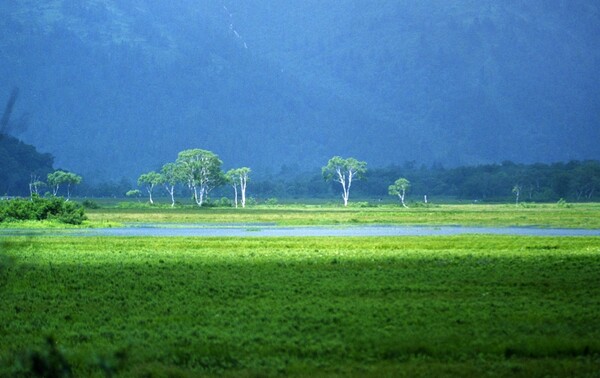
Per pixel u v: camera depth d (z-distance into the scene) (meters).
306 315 62.84
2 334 57.09
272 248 131.50
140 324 60.81
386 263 102.06
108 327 59.50
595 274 88.94
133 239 153.12
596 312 63.75
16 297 73.06
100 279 85.19
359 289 77.44
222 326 59.66
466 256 112.50
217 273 90.56
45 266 96.81
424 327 58.53
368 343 52.94
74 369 45.91
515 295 73.62
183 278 85.88
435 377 44.81
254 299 71.88
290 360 48.91
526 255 114.50
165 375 45.44
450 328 57.91
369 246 135.75
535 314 63.06
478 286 79.50
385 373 45.62
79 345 52.94
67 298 72.94
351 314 63.81
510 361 48.56
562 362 47.75
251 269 94.88
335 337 55.41
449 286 79.56
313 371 46.28
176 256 113.44
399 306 67.12
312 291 76.06
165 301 70.75
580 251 123.12
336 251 123.62
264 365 47.94
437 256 112.44
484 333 56.03
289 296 73.25
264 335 56.06
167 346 52.62
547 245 137.12
